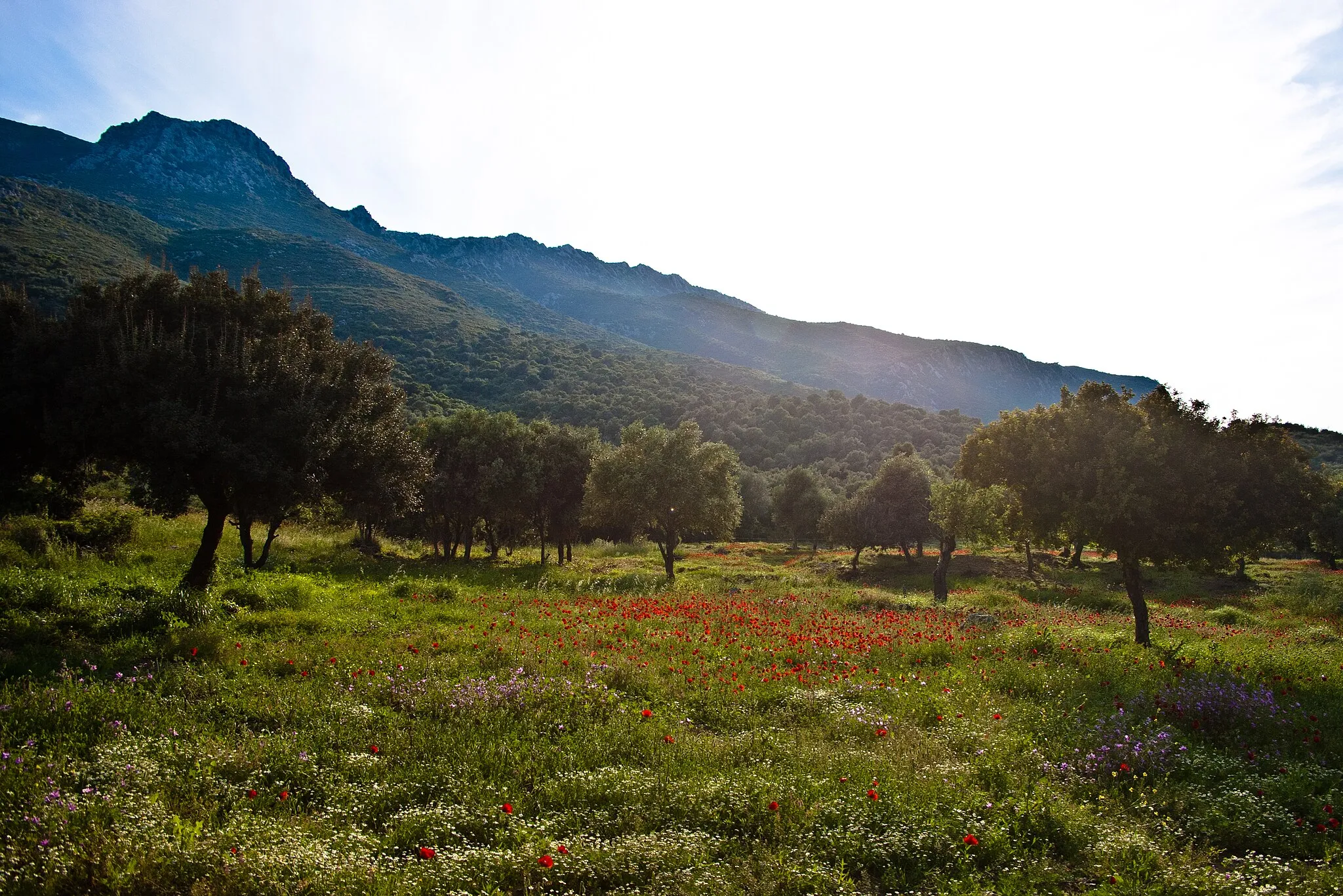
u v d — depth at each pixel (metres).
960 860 5.50
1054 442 15.96
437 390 122.38
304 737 7.23
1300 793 6.95
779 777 6.75
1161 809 6.72
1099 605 26.16
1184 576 34.06
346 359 15.44
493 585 21.81
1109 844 5.71
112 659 9.34
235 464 11.95
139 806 5.30
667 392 142.38
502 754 7.01
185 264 154.62
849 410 140.00
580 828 5.65
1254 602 27.11
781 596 23.36
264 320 14.56
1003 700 10.27
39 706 7.06
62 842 4.66
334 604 15.22
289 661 10.04
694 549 56.78
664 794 6.26
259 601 14.25
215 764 6.28
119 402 11.53
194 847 4.74
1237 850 6.12
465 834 5.57
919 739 8.24
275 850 4.70
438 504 30.88
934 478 45.72
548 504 35.06
